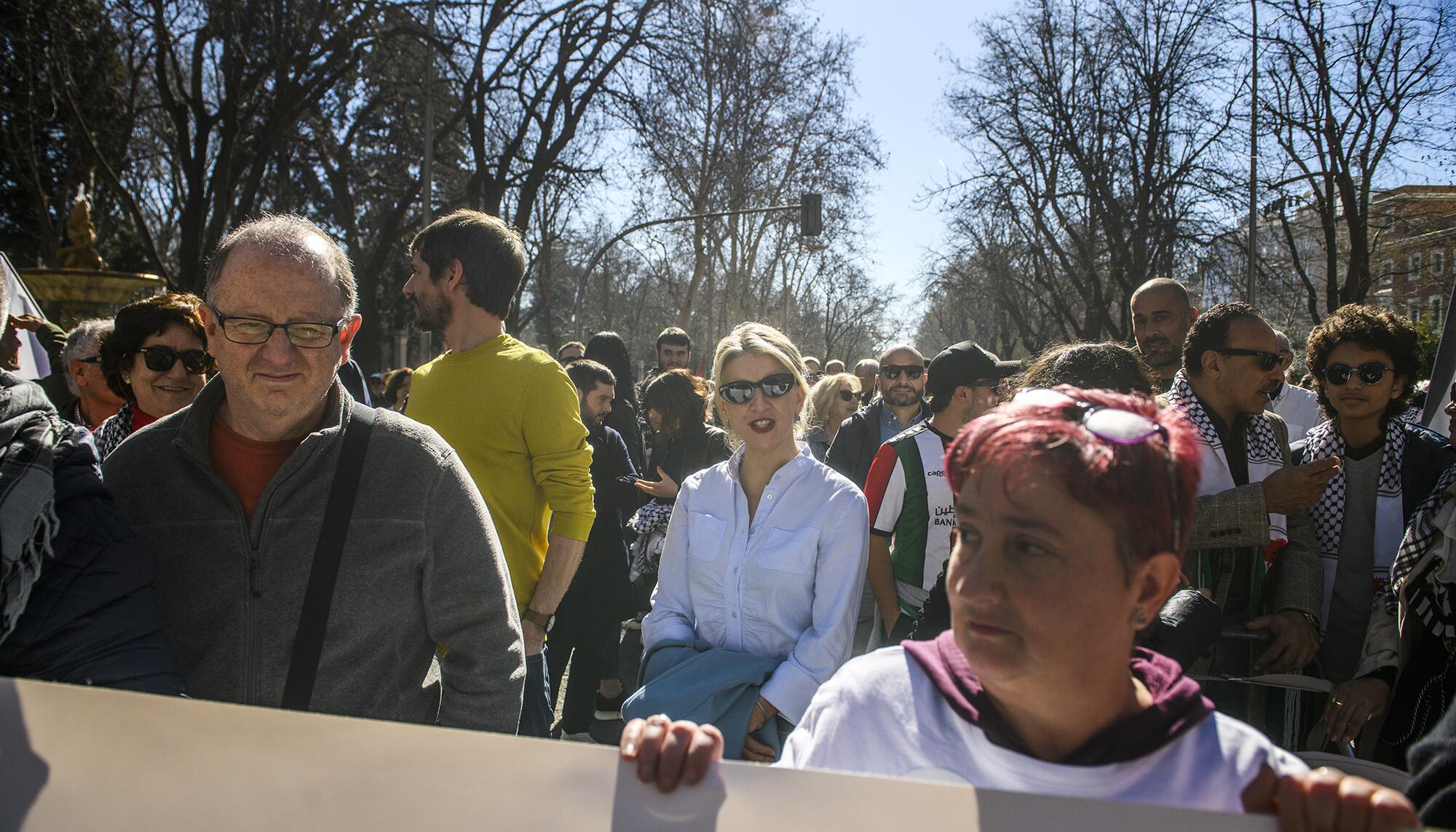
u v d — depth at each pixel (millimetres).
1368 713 2443
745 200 35312
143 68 21766
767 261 48969
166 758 1173
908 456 3250
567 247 40750
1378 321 2992
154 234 31359
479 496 2078
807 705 2379
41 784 1176
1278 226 24094
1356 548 3025
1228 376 2762
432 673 2090
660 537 4836
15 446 1465
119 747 1179
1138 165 23656
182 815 1161
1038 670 1093
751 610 2576
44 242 23750
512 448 2793
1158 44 22531
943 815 1055
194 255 18234
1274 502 2525
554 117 20484
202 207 18281
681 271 50281
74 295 12297
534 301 40438
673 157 21750
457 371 2867
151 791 1168
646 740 1136
